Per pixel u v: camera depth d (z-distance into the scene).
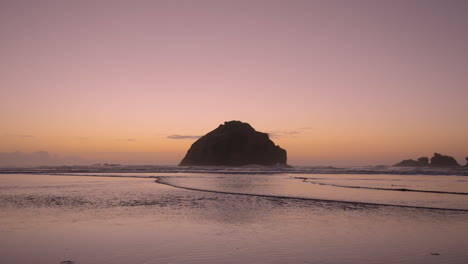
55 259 7.84
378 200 20.17
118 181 38.12
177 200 19.97
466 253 8.48
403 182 38.03
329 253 8.44
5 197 21.03
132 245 9.15
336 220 13.34
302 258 7.99
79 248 8.81
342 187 30.09
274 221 13.03
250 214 14.80
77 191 25.25
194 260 7.80
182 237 10.15
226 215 14.47
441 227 11.94
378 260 7.87
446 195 22.95
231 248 8.88
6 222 12.59
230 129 177.75
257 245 9.22
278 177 52.06
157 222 12.73
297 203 18.78
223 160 169.50
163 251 8.56
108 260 7.77
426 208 16.92
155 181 38.53
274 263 7.62
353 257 8.11
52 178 43.81
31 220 13.04
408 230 11.34
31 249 8.70
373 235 10.53
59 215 14.28
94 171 76.00
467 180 42.19
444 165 171.62
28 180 39.22
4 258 7.90
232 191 25.98
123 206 17.23
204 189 27.59
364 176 55.94
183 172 76.12
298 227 11.82
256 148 170.00
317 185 32.81
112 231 11.00
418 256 8.20
